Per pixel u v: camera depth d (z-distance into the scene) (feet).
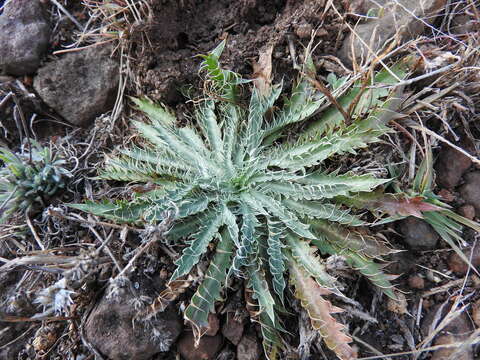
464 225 0.66
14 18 0.73
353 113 0.66
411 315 0.63
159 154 0.68
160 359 0.58
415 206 0.59
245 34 0.73
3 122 0.74
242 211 0.64
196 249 0.57
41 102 0.75
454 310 0.60
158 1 0.68
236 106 0.70
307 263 0.60
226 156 0.69
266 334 0.56
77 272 0.55
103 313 0.57
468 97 0.66
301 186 0.65
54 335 0.61
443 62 0.65
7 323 0.61
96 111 0.75
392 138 0.67
